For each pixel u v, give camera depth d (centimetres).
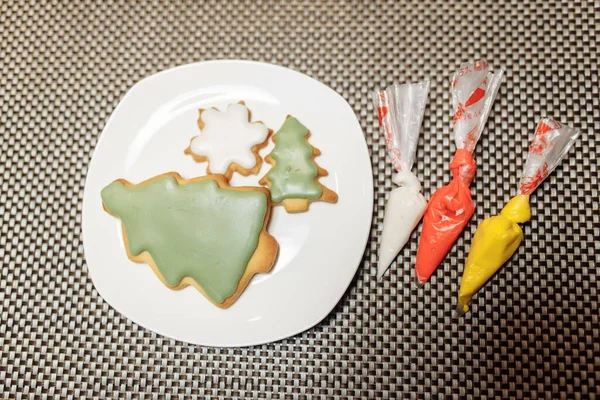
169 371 46
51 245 48
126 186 45
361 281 46
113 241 46
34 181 49
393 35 50
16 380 46
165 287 45
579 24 50
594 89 49
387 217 46
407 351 46
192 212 44
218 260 44
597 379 45
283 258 45
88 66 50
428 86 47
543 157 46
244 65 47
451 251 47
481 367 45
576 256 46
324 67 50
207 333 44
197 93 47
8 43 51
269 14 51
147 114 47
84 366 46
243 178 47
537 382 45
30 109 50
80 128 49
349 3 51
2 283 47
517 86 49
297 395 45
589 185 47
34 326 47
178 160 47
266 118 47
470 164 46
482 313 46
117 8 51
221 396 46
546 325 45
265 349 46
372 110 49
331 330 46
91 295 47
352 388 45
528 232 47
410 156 47
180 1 51
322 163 46
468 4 50
